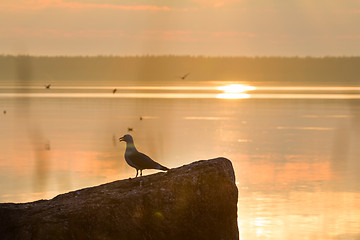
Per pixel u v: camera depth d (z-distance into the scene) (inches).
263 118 4687.5
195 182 505.4
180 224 492.4
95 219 471.8
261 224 1127.6
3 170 1866.4
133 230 477.1
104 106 6338.6
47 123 4146.2
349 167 2005.4
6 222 470.0
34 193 1392.7
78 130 3609.7
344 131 3491.6
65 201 507.8
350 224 1117.1
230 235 513.0
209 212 503.5
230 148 2682.1
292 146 2773.1
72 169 1866.4
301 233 1041.5
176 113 5305.1
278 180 1715.1
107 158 2202.3
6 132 3444.9
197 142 2923.2
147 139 3048.7
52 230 461.4
